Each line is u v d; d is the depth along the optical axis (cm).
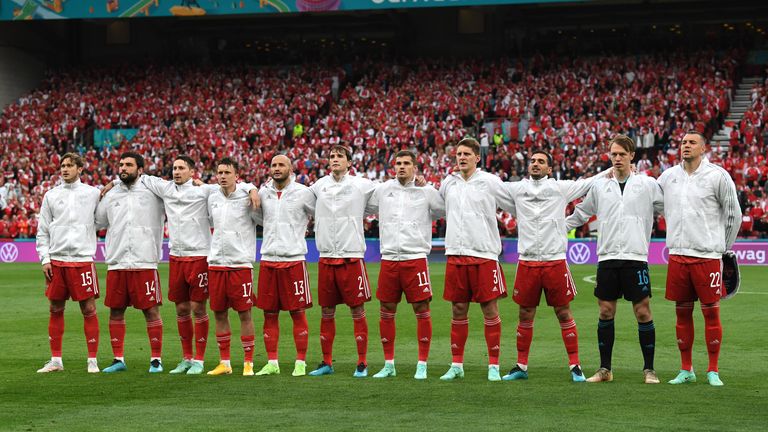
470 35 10062
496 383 2159
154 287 2406
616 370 2372
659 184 2223
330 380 2219
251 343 2339
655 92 8338
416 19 10200
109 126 9369
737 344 2812
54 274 2409
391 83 9381
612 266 2191
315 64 9906
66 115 9519
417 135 8338
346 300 2309
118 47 10819
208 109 9288
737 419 1734
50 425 1714
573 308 3800
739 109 8512
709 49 8962
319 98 9294
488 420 1730
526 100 8631
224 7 8650
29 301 4303
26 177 8394
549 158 2244
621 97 8412
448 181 2289
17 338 3081
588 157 7506
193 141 8756
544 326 3238
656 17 9562
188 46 10675
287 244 2330
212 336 3077
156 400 1967
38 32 10388
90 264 2436
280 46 10562
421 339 2264
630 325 3266
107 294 2419
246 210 2361
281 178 2336
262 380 2228
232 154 8544
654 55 9012
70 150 9156
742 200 6675
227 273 2334
